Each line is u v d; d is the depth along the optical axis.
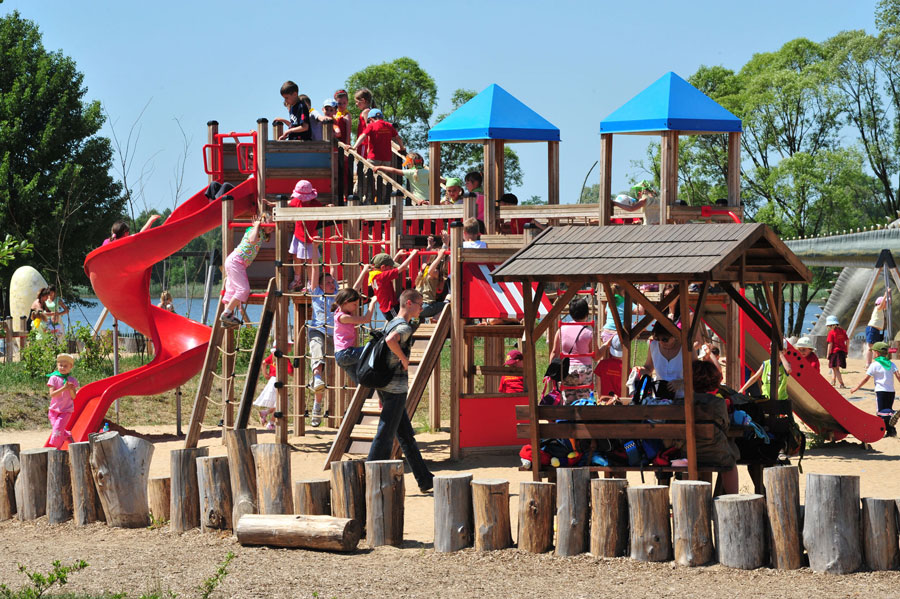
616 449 11.78
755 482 11.91
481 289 17.09
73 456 12.81
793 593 8.98
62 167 61.88
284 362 18.75
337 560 10.63
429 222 21.12
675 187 18.48
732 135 18.42
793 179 69.06
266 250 20.98
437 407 21.17
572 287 11.78
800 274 12.02
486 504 10.73
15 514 13.49
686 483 10.07
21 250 10.33
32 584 9.80
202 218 21.00
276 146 21.12
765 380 18.33
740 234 11.06
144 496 12.57
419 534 11.73
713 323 20.27
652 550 10.14
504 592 9.23
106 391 20.16
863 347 46.22
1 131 59.78
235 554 10.97
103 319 34.19
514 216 19.88
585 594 9.09
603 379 18.62
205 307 29.98
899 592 8.97
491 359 21.31
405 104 75.31
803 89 71.25
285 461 11.62
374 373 13.47
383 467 11.15
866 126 74.88
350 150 21.41
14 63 62.81
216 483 11.96
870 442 18.06
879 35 72.19
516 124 19.94
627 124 18.36
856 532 9.69
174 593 9.37
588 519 10.59
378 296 16.62
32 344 29.33
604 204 18.83
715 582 9.40
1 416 23.70
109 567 10.52
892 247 50.72
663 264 10.72
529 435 11.82
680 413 11.27
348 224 19.14
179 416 22.20
